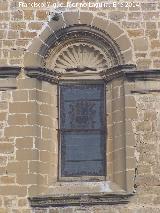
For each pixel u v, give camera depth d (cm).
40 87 2131
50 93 2148
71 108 2153
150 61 2114
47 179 2069
